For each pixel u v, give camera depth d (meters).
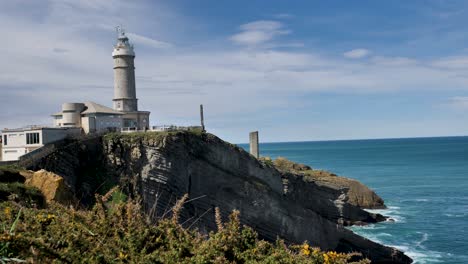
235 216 10.69
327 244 50.59
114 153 47.69
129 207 11.00
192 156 48.38
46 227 9.97
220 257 9.27
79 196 44.50
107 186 46.16
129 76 72.56
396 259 47.56
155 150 45.50
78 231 9.70
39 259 7.57
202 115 60.84
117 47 72.12
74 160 46.88
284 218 49.69
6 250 7.18
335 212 60.41
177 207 11.84
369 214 63.75
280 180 55.97
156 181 44.94
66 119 59.66
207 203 47.91
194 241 10.55
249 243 10.31
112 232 10.28
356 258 46.50
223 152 50.62
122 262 8.84
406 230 58.56
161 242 10.16
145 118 69.94
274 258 9.53
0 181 27.44
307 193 58.66
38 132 48.62
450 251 49.16
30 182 26.22
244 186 48.59
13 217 10.70
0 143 53.78
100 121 59.59
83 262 8.34
